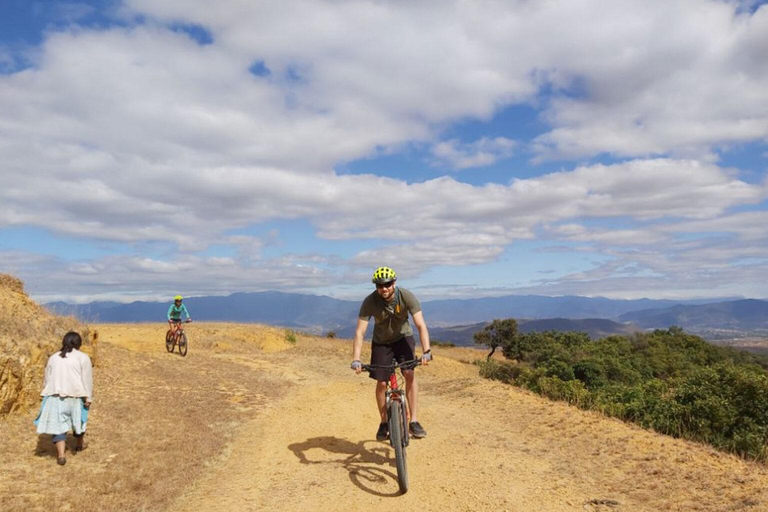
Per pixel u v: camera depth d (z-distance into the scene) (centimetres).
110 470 643
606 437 772
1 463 623
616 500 536
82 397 684
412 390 669
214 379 1359
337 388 1342
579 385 1155
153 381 1229
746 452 774
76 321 1200
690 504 511
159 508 552
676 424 887
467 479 611
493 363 1677
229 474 668
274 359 1973
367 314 626
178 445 770
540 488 578
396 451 569
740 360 5212
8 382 796
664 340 5194
